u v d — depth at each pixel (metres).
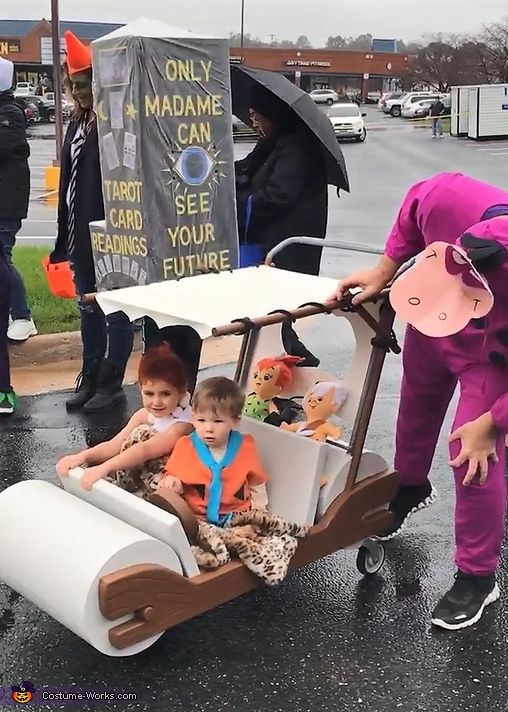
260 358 3.99
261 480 3.36
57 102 21.44
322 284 3.62
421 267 2.83
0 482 4.66
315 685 3.03
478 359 3.16
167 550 2.93
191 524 3.01
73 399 5.74
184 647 3.23
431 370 3.63
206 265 4.94
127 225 4.79
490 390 3.16
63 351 6.72
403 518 4.02
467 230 2.98
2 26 79.56
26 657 3.17
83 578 2.79
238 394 3.27
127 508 3.06
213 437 3.23
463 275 2.78
